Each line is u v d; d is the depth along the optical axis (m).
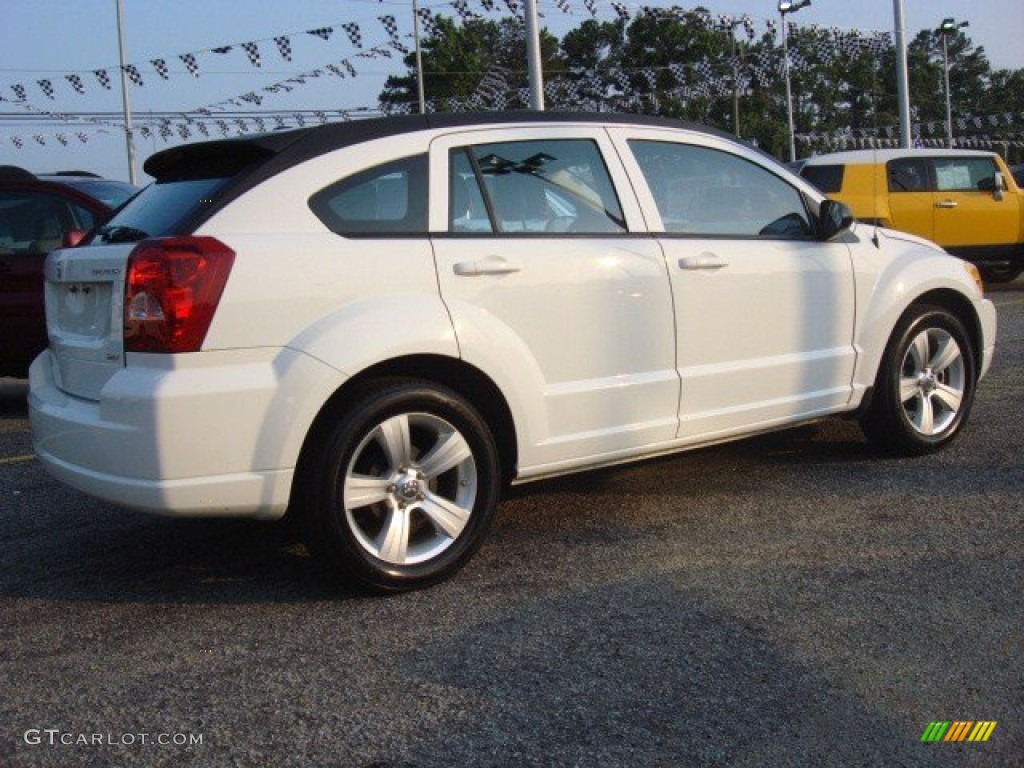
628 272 4.52
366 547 3.94
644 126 4.82
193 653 3.62
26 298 7.98
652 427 4.64
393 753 2.93
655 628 3.68
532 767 2.84
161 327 3.62
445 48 32.91
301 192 3.91
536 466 4.36
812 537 4.57
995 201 14.89
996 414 6.80
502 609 3.90
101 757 2.96
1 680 3.46
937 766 2.81
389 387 3.93
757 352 4.98
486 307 4.15
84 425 3.84
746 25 18.69
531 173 4.43
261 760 2.92
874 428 5.70
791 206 5.26
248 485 3.71
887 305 5.46
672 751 2.90
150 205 4.25
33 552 4.76
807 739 2.94
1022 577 4.02
